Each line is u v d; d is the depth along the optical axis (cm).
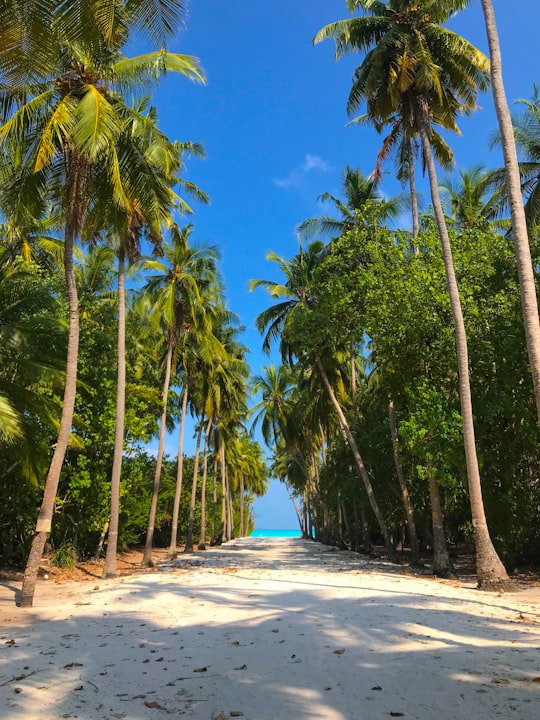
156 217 1298
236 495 7462
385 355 1761
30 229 1792
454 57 1551
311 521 5800
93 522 1975
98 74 1123
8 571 1627
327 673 510
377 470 2447
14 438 1202
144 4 707
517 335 1510
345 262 2045
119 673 523
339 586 1271
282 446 5375
